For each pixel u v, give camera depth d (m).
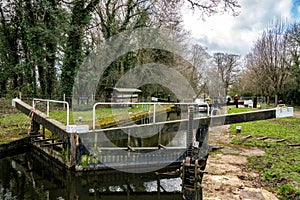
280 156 5.54
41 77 14.42
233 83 30.50
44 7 12.34
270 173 4.32
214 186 3.80
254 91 23.81
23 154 7.41
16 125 8.95
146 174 6.07
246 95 26.70
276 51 18.33
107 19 14.61
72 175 5.62
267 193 3.56
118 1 14.87
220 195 3.47
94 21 15.09
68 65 13.68
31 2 12.81
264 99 19.66
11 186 5.38
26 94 13.87
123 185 5.72
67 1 13.30
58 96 14.04
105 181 5.86
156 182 5.77
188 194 3.72
